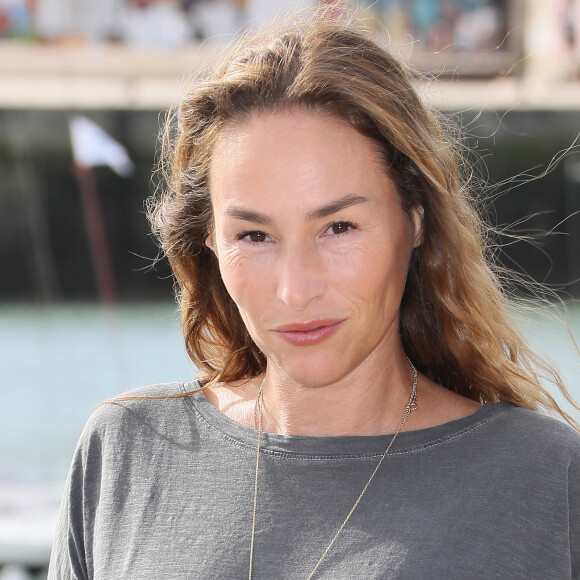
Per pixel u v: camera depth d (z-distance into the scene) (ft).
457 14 79.71
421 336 10.11
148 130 85.25
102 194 88.07
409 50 11.03
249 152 8.29
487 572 8.21
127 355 57.88
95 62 83.66
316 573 8.43
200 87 9.22
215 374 10.59
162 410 10.05
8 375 53.62
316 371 8.48
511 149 79.71
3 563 24.41
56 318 73.87
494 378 9.72
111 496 9.61
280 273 8.29
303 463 9.00
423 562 8.24
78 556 9.75
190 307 10.65
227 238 8.59
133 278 88.33
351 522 8.63
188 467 9.46
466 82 65.57
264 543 8.75
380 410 9.23
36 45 83.76
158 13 83.15
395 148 8.52
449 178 9.21
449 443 8.94
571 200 81.30
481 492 8.60
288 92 8.26
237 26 81.46
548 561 8.45
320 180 8.14
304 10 10.02
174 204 9.93
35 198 88.07
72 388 50.93
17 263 88.79
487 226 10.94
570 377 29.60
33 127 85.35
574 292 81.76
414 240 9.29
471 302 9.43
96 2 83.15
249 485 9.11
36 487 30.63
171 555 8.96
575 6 76.89
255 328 8.64
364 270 8.31
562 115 77.66
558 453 8.83
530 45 78.33
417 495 8.68
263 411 9.70
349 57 8.51
